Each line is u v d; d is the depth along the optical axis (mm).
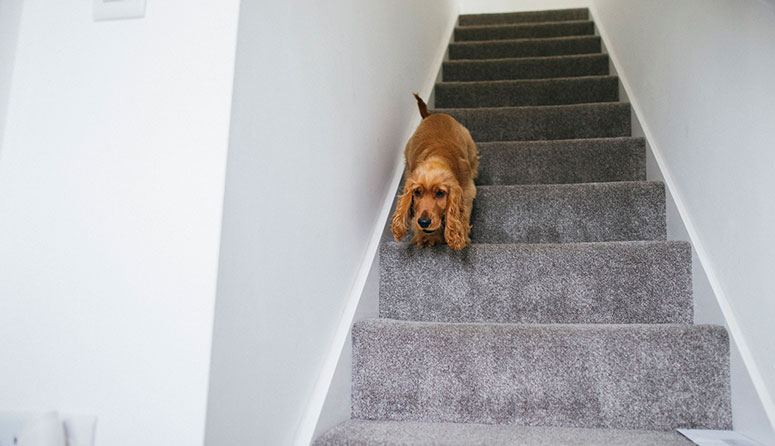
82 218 819
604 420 1207
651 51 2029
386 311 1588
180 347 762
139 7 836
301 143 1067
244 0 829
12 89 865
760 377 1091
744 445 1059
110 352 785
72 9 864
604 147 2098
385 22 1820
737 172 1208
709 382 1200
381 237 1619
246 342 846
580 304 1492
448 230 1594
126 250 799
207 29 815
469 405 1246
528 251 1529
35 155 846
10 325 820
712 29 1374
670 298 1458
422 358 1275
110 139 825
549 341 1235
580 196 1810
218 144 788
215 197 777
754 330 1118
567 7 4117
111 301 794
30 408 797
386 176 1812
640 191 1770
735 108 1223
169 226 788
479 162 2174
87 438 772
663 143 1835
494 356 1249
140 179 807
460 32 3650
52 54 861
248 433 857
